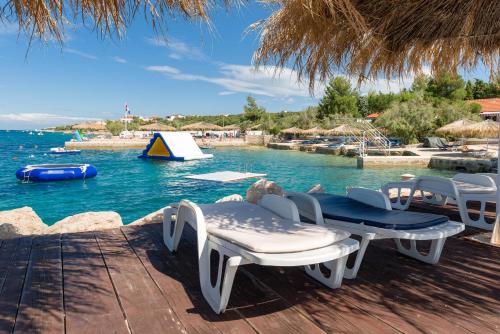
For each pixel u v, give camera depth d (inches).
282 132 1870.1
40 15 49.1
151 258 116.7
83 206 418.6
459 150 924.6
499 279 99.7
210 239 89.3
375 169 758.5
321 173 705.0
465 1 90.1
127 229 153.3
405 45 115.2
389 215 109.6
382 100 1872.5
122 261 113.9
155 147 1081.4
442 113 1114.1
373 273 104.5
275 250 76.0
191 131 2452.0
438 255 109.7
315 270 99.1
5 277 100.5
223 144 1720.0
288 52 110.0
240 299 87.4
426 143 1106.1
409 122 1143.0
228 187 539.5
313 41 103.6
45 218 362.9
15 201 447.5
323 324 75.2
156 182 594.2
